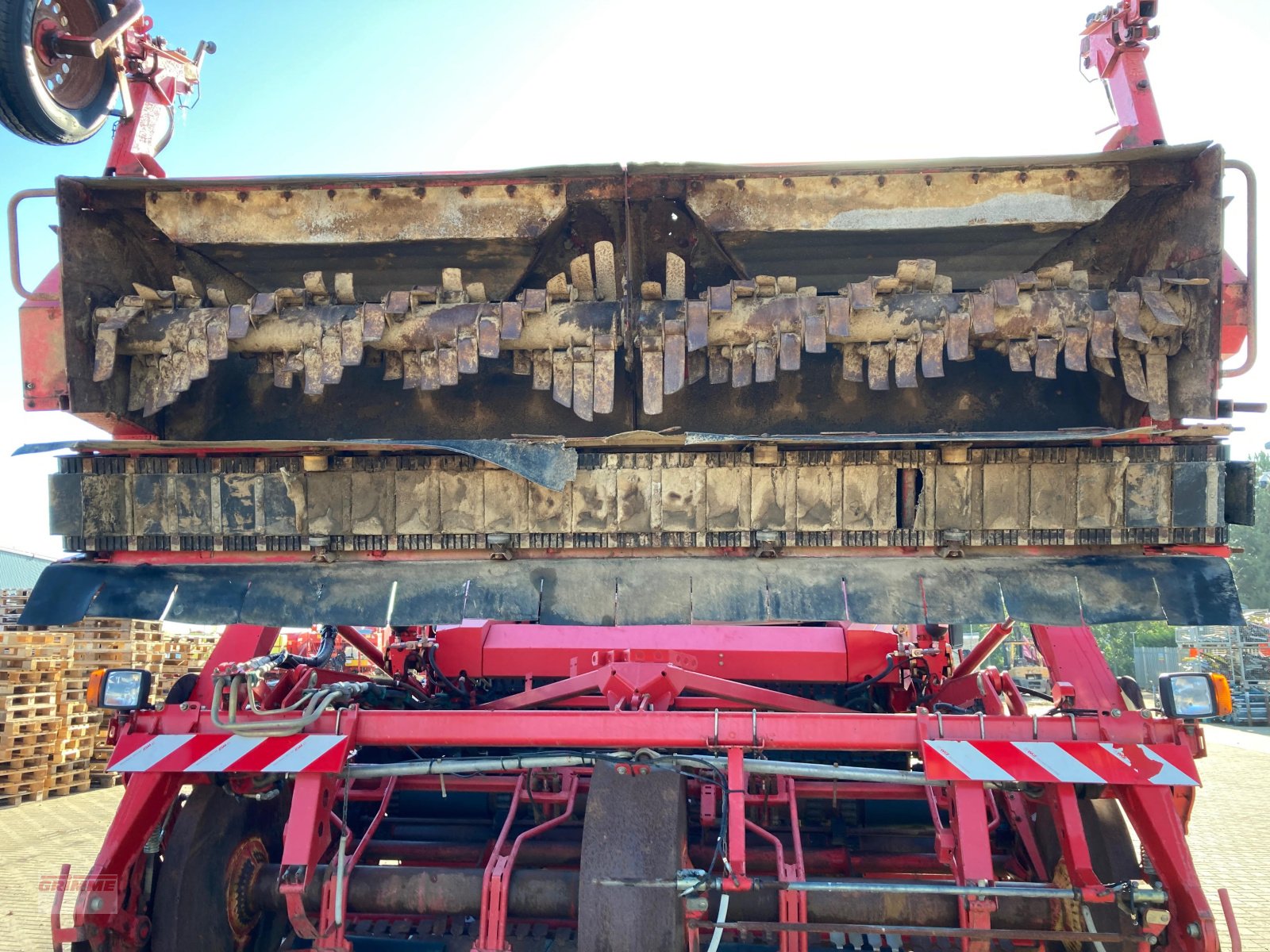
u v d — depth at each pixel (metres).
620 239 4.11
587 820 3.59
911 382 3.54
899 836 4.86
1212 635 24.03
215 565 3.88
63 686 11.26
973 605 3.64
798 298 3.59
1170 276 3.64
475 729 3.67
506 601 3.74
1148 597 3.62
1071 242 4.07
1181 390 3.56
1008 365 4.15
